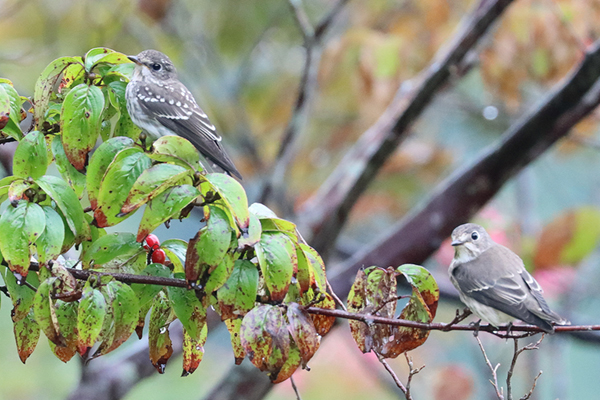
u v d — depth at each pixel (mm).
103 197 5230
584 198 17703
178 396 15242
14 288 5570
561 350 15078
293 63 15844
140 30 15211
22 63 13719
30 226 5223
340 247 16750
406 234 11594
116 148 5500
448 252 15148
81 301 5129
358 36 12641
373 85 12562
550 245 13062
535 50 12227
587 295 14242
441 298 13484
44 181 5441
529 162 10977
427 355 16859
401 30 13445
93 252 5617
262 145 15914
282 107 15727
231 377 11453
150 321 5855
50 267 5254
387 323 5738
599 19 12281
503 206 17859
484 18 10180
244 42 15883
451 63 10430
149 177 5066
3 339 14680
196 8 15469
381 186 16109
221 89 15789
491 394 15305
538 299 8562
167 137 5250
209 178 5133
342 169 13922
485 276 8719
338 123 15578
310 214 13070
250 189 15883
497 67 12383
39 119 5859
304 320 5352
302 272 5582
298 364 5699
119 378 10422
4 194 5609
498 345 15938
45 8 14531
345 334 15578
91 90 5711
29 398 14125
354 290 5992
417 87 10969
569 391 17625
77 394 10273
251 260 5648
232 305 5320
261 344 5230
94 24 14688
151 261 5930
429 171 16047
